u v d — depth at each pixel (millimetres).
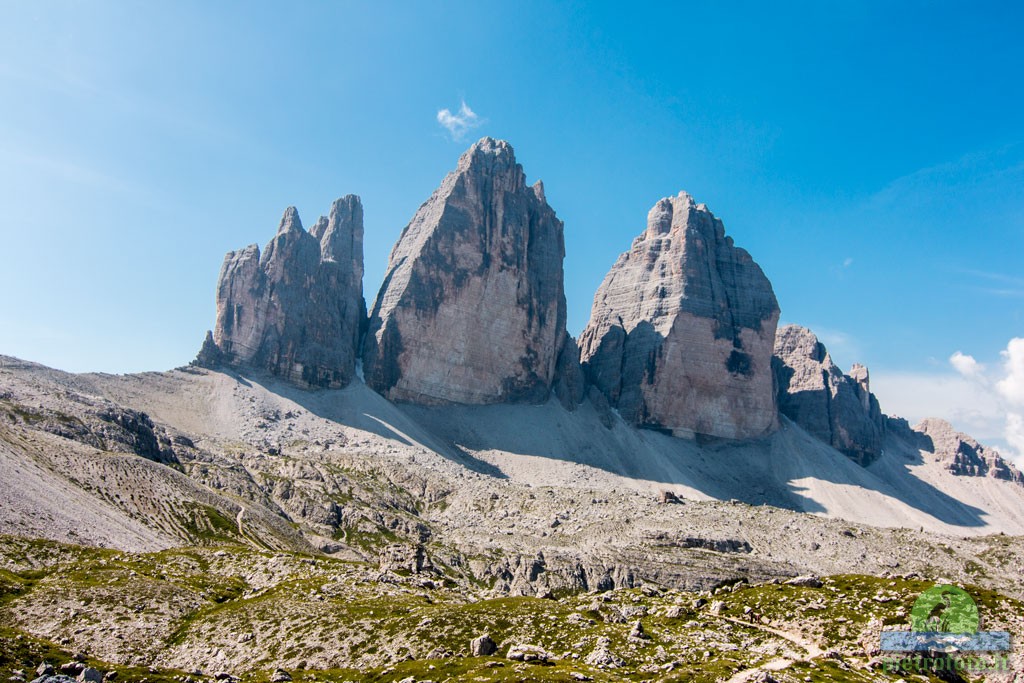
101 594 139750
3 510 167250
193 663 120938
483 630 127062
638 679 105438
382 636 126062
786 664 110812
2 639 104812
